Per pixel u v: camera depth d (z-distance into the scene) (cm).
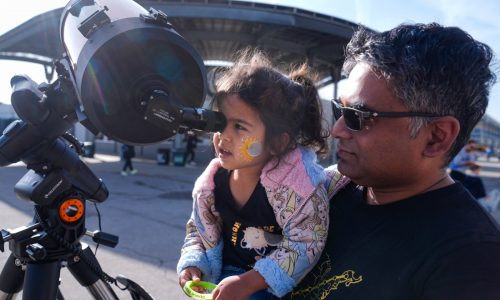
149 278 367
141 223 564
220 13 994
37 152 127
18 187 136
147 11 121
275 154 131
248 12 1010
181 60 112
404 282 96
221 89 130
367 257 106
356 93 102
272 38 1215
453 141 97
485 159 3941
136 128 112
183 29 1153
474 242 89
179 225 559
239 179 138
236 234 140
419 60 92
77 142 151
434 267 91
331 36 1156
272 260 121
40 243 125
